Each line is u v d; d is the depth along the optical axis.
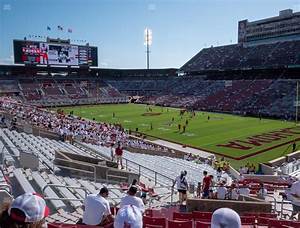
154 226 7.11
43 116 41.44
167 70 110.81
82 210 9.12
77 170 13.80
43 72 92.44
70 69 97.19
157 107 79.88
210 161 29.23
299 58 77.12
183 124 52.50
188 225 7.25
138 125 51.84
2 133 22.58
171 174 20.05
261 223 8.49
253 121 56.41
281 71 84.06
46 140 23.69
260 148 35.97
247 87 80.00
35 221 2.97
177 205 12.08
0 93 80.81
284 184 18.09
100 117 61.38
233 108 71.19
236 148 36.12
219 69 93.56
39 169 13.58
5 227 2.92
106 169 14.88
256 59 86.94
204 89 89.12
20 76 89.31
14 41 80.50
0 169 12.21
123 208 4.49
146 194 13.09
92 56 91.75
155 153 31.59
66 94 88.25
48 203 9.61
